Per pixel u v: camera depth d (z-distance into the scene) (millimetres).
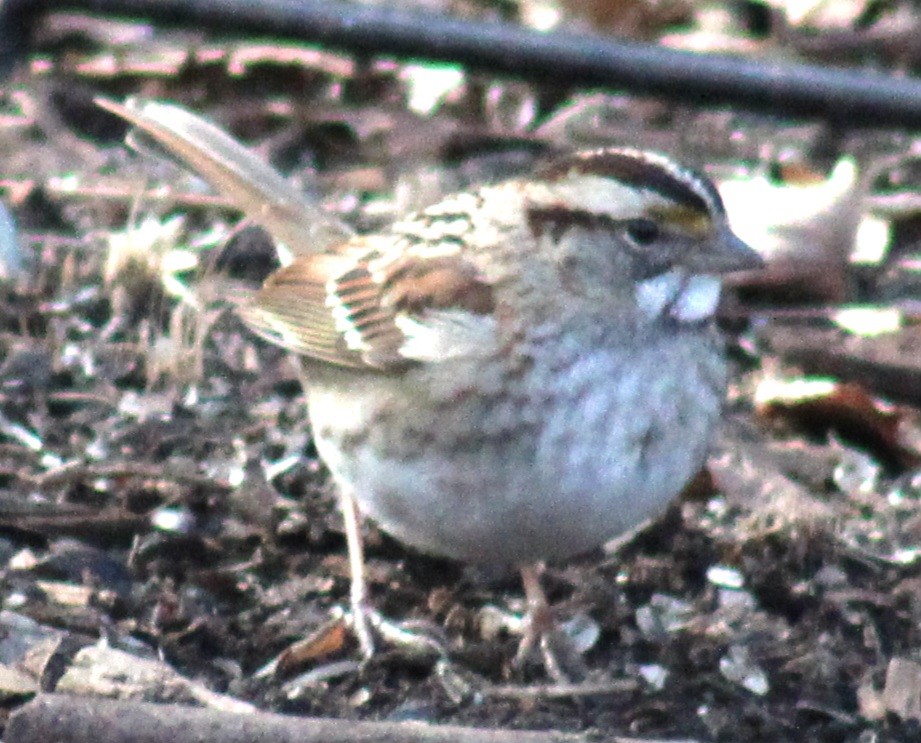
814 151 15633
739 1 17891
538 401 9000
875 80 12297
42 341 12312
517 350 9055
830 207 13883
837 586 10414
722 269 9109
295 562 10312
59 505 10383
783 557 10586
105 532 10312
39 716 7855
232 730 7891
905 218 14664
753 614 10141
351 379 9664
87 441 11242
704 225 9141
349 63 16188
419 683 9414
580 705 9234
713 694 9461
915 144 15750
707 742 9039
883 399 12664
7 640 9117
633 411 9055
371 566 10383
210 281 13070
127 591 9922
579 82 12609
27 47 13594
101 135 15484
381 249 10141
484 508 9164
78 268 13125
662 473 9195
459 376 9078
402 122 15664
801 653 9781
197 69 16172
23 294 12797
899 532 11023
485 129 15594
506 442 9031
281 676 9344
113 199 14148
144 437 11289
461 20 12719
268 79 16188
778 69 12352
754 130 15898
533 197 9266
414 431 9188
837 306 13703
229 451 11211
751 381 12719
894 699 9398
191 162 11859
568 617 9977
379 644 9594
